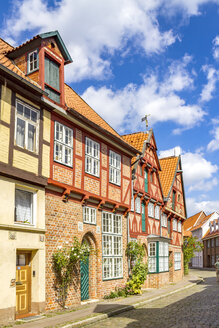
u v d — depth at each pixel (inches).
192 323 397.1
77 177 546.9
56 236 490.9
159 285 836.0
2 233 395.5
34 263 448.8
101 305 526.6
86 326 394.9
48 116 493.4
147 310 508.7
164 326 384.8
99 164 618.8
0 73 404.8
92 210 594.9
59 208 503.8
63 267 493.4
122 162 714.8
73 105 583.8
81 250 521.3
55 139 503.2
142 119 938.1
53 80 516.7
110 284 629.0
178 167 1182.3
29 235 435.5
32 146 460.1
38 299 439.2
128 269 705.6
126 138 921.5
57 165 500.7
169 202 1075.9
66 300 495.8
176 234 1155.3
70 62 548.7
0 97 409.4
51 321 396.8
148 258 849.5
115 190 671.1
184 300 614.5
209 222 2554.1
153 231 912.9
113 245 655.1
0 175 401.4
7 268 396.5
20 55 516.4
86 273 583.2
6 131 412.2
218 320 411.8
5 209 403.9
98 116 727.7
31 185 448.8
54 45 526.3
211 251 2316.7
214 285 955.3
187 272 1433.3
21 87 437.7
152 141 929.5
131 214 767.7
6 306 389.7
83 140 573.9
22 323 384.5
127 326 390.6
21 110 446.9
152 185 927.7
